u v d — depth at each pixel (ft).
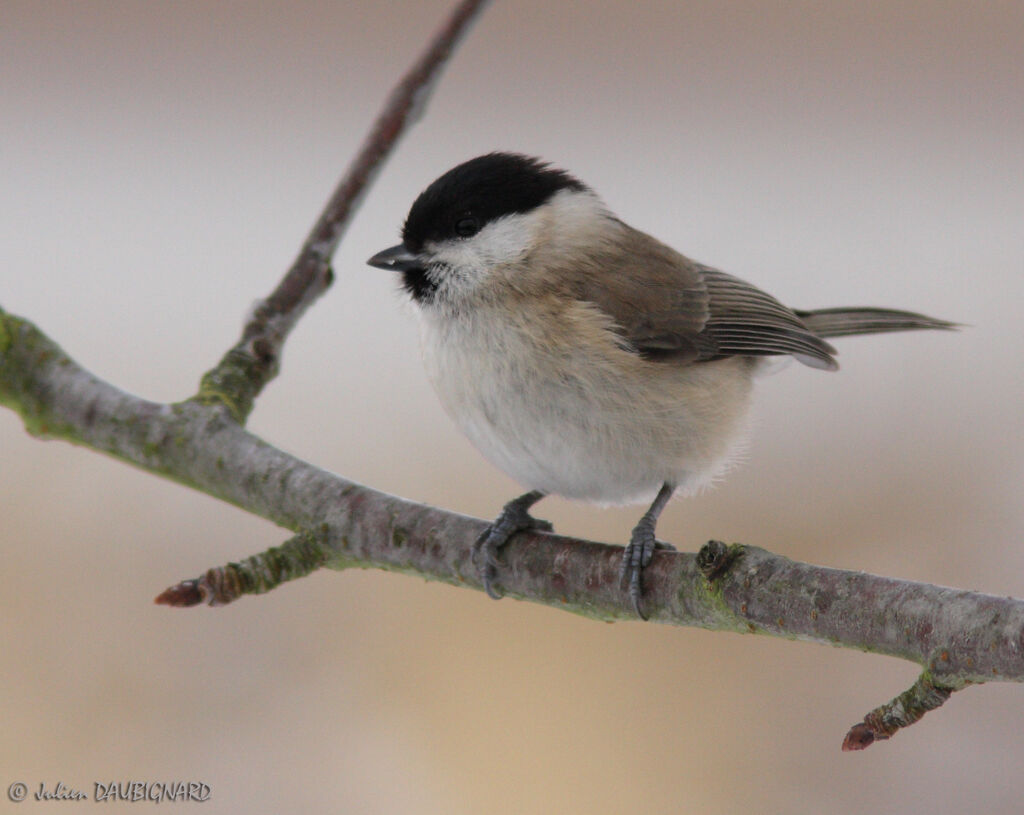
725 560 16.17
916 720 14.07
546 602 18.62
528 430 21.45
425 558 18.90
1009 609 13.53
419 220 22.27
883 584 14.75
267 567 18.22
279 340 21.70
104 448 20.54
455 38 23.26
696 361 22.66
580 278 22.07
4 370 20.71
